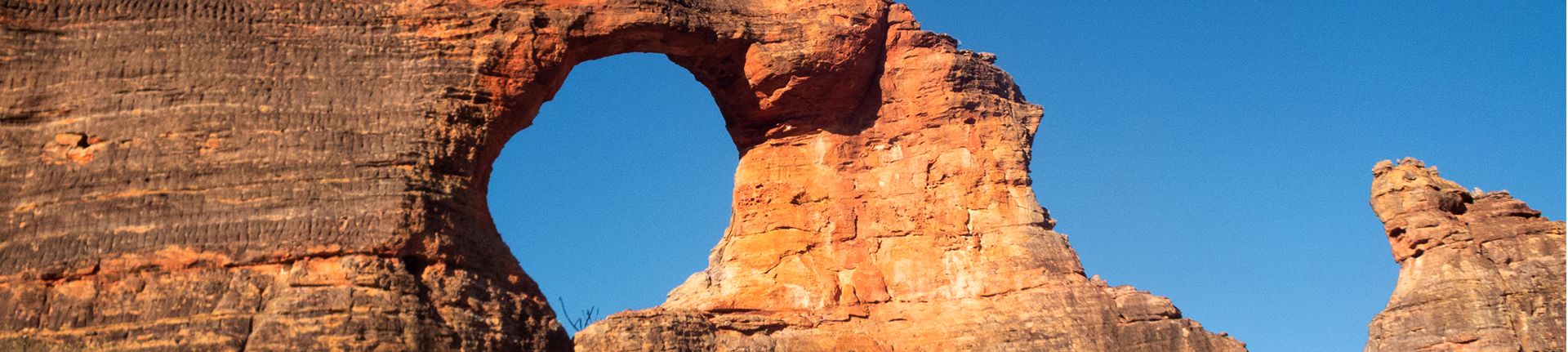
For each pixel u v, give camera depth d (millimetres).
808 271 35750
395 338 23719
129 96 25188
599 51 32031
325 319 23531
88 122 24859
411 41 27812
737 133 37969
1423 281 33781
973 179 36844
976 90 38031
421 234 25250
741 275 35875
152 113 25109
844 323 34875
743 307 35000
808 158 37281
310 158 25391
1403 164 35938
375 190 25375
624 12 31344
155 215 24188
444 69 27641
